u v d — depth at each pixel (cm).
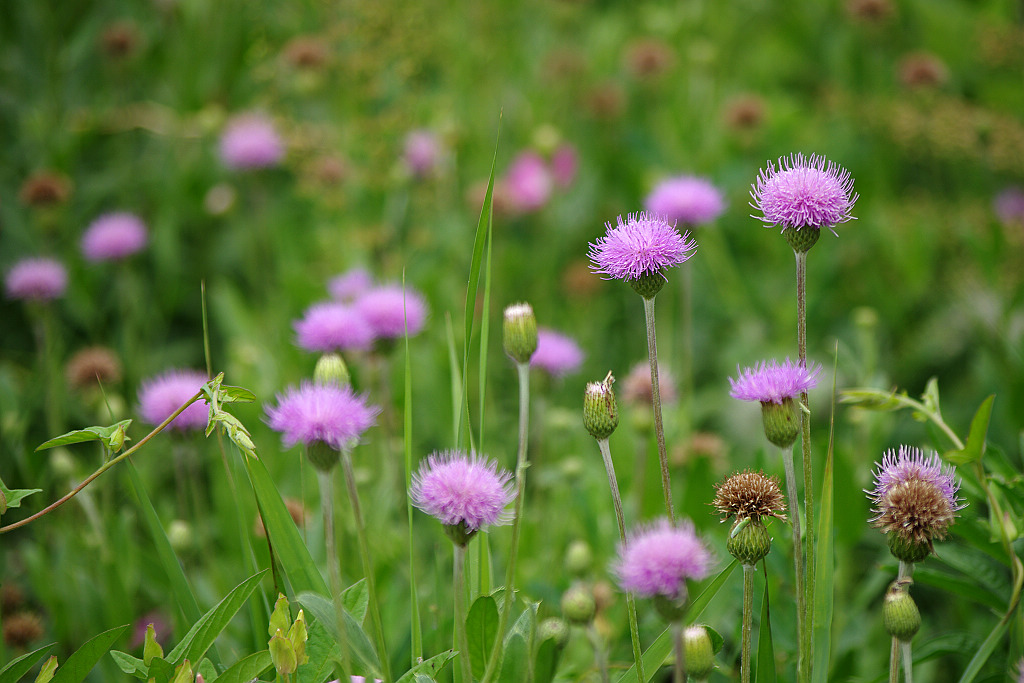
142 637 136
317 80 218
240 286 224
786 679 121
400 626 130
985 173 228
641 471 138
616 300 216
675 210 138
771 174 111
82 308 194
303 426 108
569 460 138
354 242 201
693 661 108
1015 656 118
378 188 215
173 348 207
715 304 209
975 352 192
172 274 203
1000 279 186
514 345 113
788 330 200
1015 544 119
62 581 134
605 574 136
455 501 108
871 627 141
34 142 218
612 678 125
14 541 152
